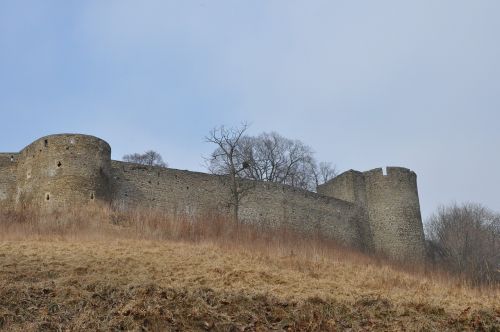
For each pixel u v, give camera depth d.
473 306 15.83
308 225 36.97
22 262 15.76
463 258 39.38
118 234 21.92
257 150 53.22
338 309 13.94
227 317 12.62
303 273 18.56
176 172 33.34
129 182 31.52
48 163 28.94
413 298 16.06
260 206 35.38
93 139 29.73
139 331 11.47
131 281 14.25
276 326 12.57
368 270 21.17
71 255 17.09
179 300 13.12
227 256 19.41
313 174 58.47
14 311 11.86
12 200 30.36
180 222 24.92
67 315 11.86
